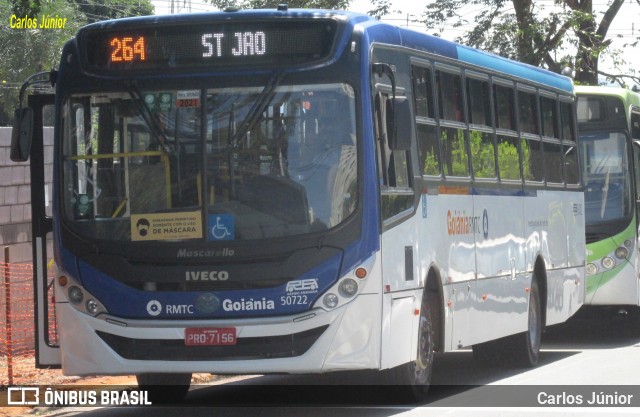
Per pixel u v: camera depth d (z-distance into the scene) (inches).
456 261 608.4
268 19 508.4
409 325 537.3
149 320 502.9
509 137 717.3
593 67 1448.1
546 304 775.1
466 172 636.1
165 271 502.3
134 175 512.7
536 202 760.3
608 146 930.1
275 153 502.3
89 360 511.2
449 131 614.5
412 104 564.1
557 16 1366.9
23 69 2348.7
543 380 671.8
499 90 706.2
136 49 518.6
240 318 496.7
